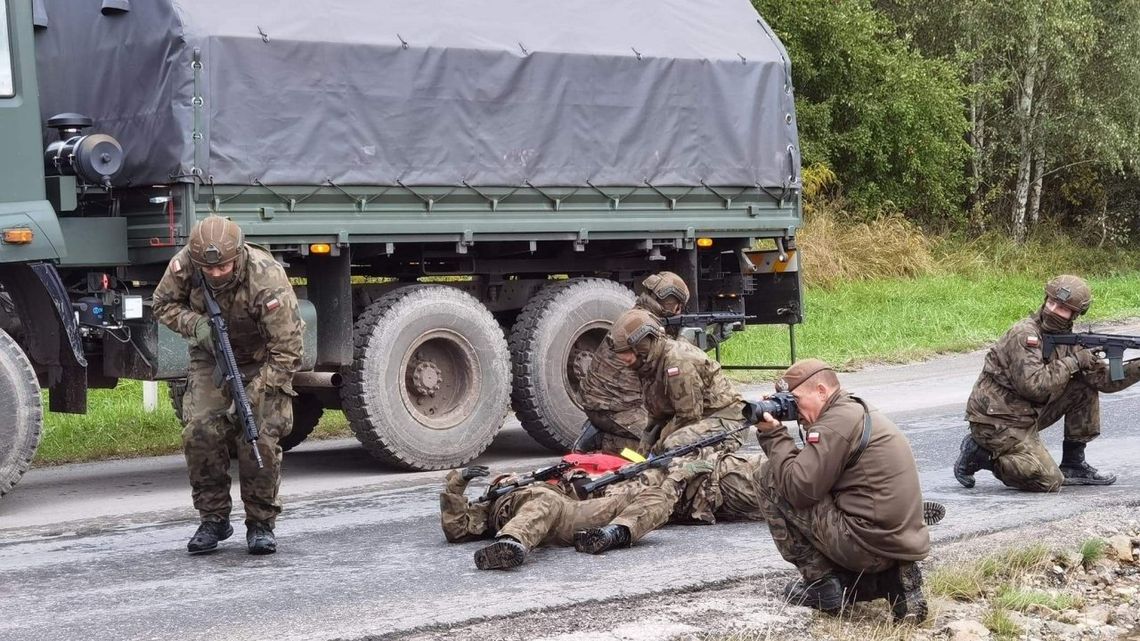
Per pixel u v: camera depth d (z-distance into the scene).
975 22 32.19
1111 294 28.55
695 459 7.99
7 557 7.64
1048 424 9.53
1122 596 6.90
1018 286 29.66
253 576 6.98
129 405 14.75
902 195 31.34
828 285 27.06
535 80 11.44
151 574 7.08
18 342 9.77
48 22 10.92
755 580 6.73
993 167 36.72
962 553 7.27
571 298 12.06
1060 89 34.88
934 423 12.95
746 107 12.83
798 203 13.38
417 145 10.83
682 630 5.85
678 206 12.42
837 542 5.99
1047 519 8.24
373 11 10.78
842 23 28.75
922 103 30.42
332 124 10.41
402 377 11.08
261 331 7.47
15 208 9.31
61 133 10.16
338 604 6.30
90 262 10.12
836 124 30.31
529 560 7.19
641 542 7.62
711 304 13.62
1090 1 34.28
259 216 10.13
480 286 12.31
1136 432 12.11
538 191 11.49
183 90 9.83
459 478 7.67
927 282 28.25
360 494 9.87
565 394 12.02
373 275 12.45
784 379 6.09
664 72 12.23
